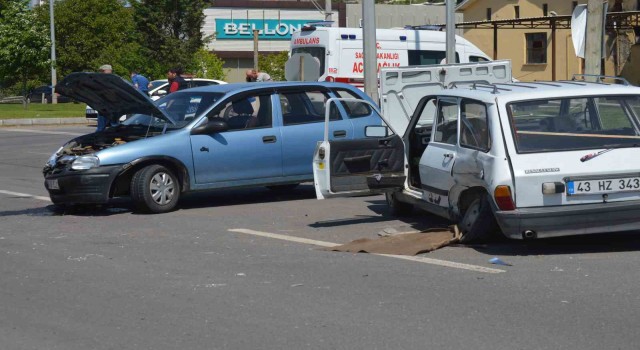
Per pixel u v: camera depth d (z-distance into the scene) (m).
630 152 8.42
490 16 49.75
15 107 41.19
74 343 6.03
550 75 47.03
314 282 7.65
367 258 8.66
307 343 5.89
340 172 10.20
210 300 7.09
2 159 19.62
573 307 6.66
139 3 49.94
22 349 5.91
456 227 9.27
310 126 12.95
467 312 6.58
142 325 6.42
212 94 12.74
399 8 45.62
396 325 6.28
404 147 10.57
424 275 7.84
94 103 12.99
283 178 12.78
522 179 8.25
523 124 8.58
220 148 12.31
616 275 7.68
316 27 22.42
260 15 65.06
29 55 36.97
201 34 51.25
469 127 9.14
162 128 12.53
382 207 12.09
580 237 9.48
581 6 15.88
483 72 14.27
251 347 5.83
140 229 10.72
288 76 19.38
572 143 8.48
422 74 13.85
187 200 13.34
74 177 11.66
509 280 7.57
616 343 5.76
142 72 46.50
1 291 7.55
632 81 43.56
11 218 11.74
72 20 53.62
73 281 7.88
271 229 10.59
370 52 17.34
